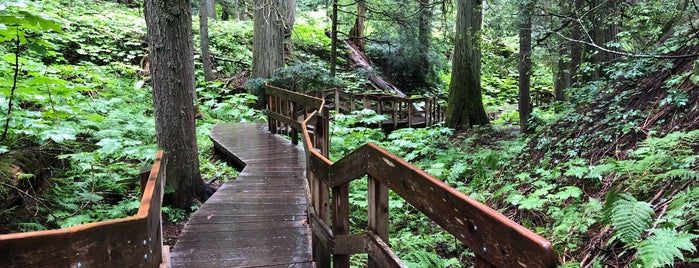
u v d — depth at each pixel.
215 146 7.89
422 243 3.84
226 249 3.35
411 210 5.13
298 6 22.47
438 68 17.61
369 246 2.06
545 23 8.71
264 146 7.40
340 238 2.47
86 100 7.30
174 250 3.33
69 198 4.27
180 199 4.73
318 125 4.82
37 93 4.00
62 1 13.51
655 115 4.59
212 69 13.48
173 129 4.67
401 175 1.73
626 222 2.39
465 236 1.33
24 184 3.89
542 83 17.81
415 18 14.62
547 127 6.36
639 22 5.94
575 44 7.41
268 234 3.66
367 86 15.62
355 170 2.20
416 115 13.41
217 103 11.88
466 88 10.71
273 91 8.41
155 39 4.52
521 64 8.70
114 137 5.85
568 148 5.22
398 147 7.60
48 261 1.09
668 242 2.19
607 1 5.95
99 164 5.38
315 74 11.80
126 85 10.31
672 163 3.35
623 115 4.95
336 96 11.29
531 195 3.91
